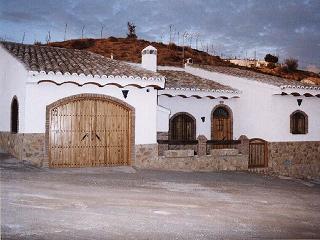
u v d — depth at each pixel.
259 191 12.50
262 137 19.48
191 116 20.05
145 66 20.66
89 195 9.53
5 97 16.02
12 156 14.23
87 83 13.73
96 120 14.49
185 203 9.59
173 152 15.73
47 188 9.90
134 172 13.85
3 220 7.10
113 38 69.88
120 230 7.02
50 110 13.66
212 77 22.66
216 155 16.78
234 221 8.26
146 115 15.24
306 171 19.88
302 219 9.05
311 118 20.17
